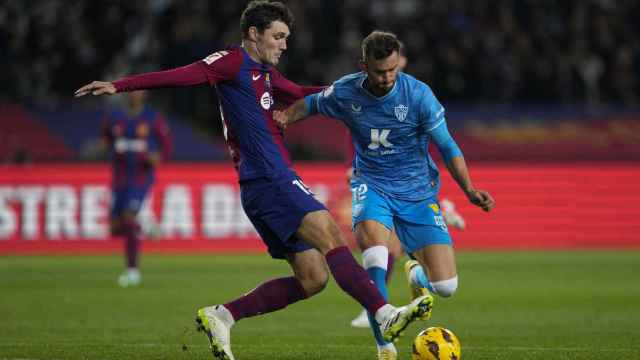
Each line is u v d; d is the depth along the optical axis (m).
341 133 82.31
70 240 70.38
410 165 26.58
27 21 85.12
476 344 29.50
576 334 31.91
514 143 82.44
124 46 84.56
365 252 25.97
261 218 23.81
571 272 55.59
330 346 29.17
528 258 64.56
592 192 72.62
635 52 86.75
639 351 27.84
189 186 71.19
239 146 24.06
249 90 23.80
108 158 73.00
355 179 27.17
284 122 25.47
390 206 26.53
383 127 25.89
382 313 22.28
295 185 23.58
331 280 52.06
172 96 85.12
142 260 64.56
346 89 25.81
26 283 50.88
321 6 85.94
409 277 28.91
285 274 55.09
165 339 30.77
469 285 49.09
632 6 91.19
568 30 88.00
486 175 72.56
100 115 83.38
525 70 85.31
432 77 83.62
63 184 70.62
